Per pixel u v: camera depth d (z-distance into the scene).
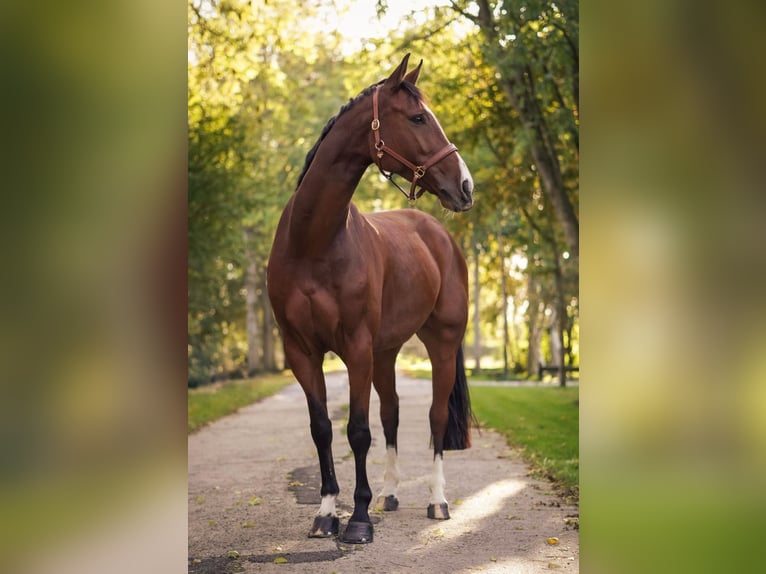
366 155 4.38
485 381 23.77
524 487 6.23
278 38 12.43
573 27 8.30
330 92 22.27
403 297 5.10
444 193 4.28
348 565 4.12
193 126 13.79
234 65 12.49
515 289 26.28
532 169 13.81
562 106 9.95
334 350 4.59
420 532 4.81
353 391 4.54
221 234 15.57
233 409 14.20
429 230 5.65
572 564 4.11
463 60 13.17
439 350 5.55
